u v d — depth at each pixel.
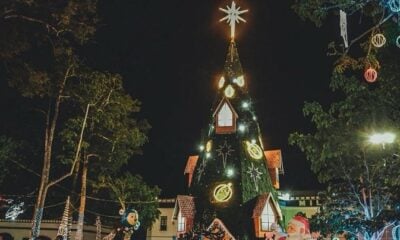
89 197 37.06
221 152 39.72
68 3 18.69
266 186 39.62
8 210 38.88
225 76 42.94
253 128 41.47
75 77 29.97
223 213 36.88
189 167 46.22
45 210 38.94
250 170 39.06
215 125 41.22
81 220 32.16
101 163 36.19
